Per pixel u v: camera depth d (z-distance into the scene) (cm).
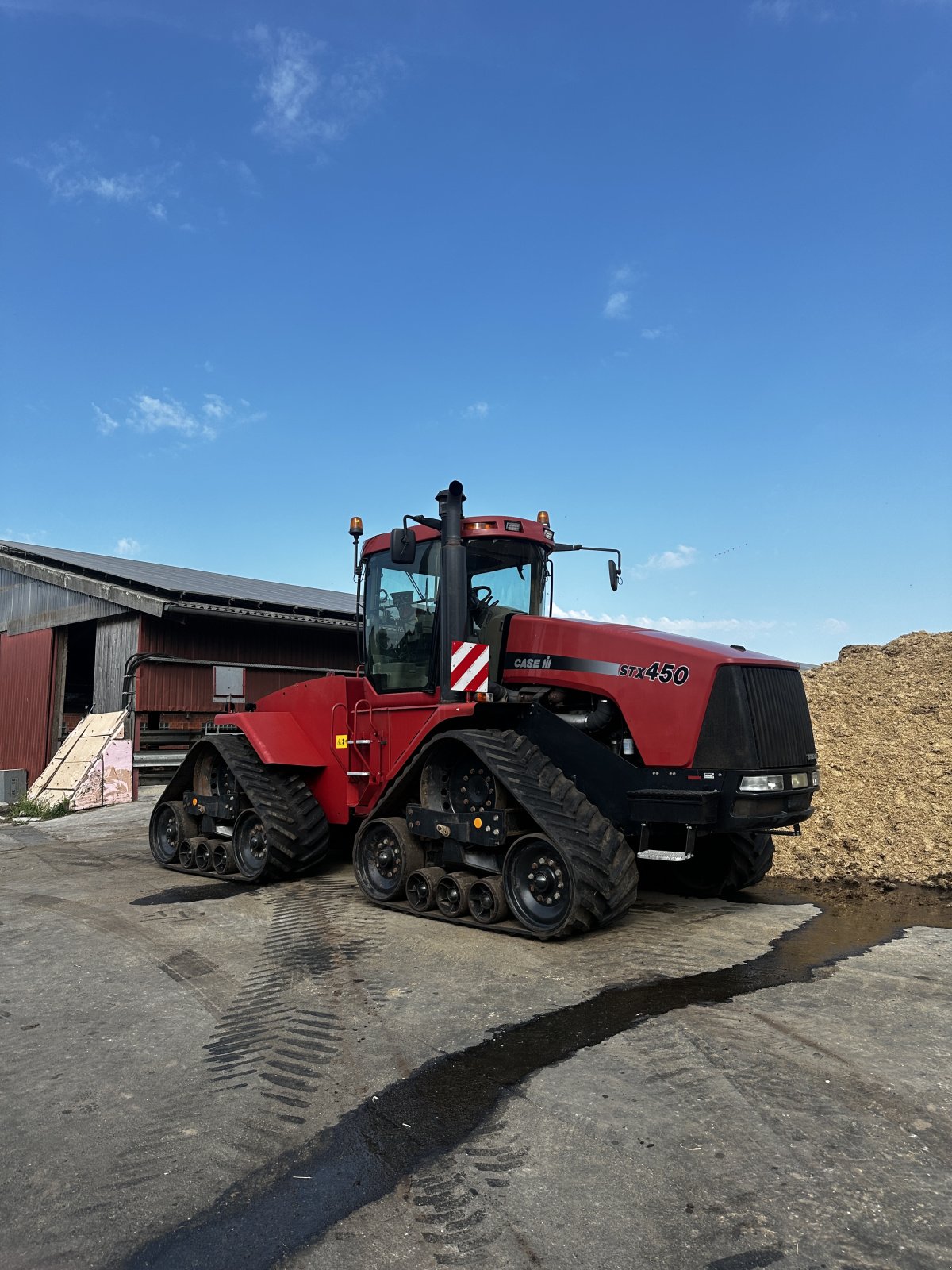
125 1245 239
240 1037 390
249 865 744
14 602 1755
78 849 990
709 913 607
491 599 650
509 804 559
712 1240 236
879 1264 225
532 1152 283
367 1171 274
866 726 963
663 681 541
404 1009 418
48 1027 411
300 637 1641
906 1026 388
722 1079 334
